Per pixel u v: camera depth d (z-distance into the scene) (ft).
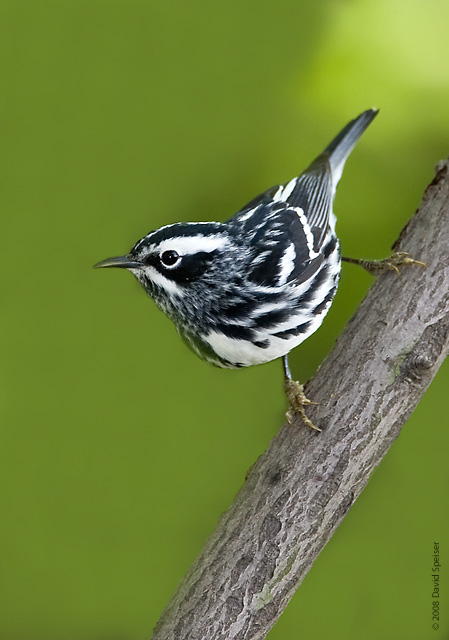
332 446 11.77
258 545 11.74
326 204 11.94
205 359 11.93
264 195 11.98
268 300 11.87
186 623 11.72
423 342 11.80
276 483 11.76
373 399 11.78
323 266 11.92
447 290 11.82
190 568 11.75
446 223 11.85
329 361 11.82
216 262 11.86
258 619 11.72
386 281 11.85
